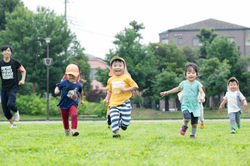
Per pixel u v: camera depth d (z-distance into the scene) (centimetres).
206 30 3906
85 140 603
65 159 390
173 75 3212
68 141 586
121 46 3241
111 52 3303
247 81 3528
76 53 3934
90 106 2891
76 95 719
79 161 374
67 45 3419
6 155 416
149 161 362
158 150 452
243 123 1314
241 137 695
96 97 4625
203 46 3881
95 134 773
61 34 3406
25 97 2947
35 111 2850
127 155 409
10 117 1012
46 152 449
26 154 429
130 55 3269
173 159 374
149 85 3512
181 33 5156
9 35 3284
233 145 527
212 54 3534
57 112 2805
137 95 3434
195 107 681
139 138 661
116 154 414
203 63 3272
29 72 3272
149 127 1080
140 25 3400
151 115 3012
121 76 689
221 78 3056
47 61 2447
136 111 3234
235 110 934
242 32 5066
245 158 395
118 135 667
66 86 715
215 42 3562
